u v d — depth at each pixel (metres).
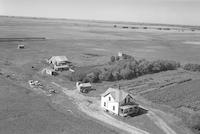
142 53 142.75
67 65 94.50
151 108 57.16
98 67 95.50
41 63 99.12
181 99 63.62
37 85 69.44
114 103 52.47
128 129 45.41
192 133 45.28
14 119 43.97
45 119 45.00
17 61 100.25
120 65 88.50
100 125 45.22
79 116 49.53
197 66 99.88
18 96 56.91
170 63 100.94
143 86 74.69
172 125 48.28
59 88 69.38
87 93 66.62
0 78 71.50
